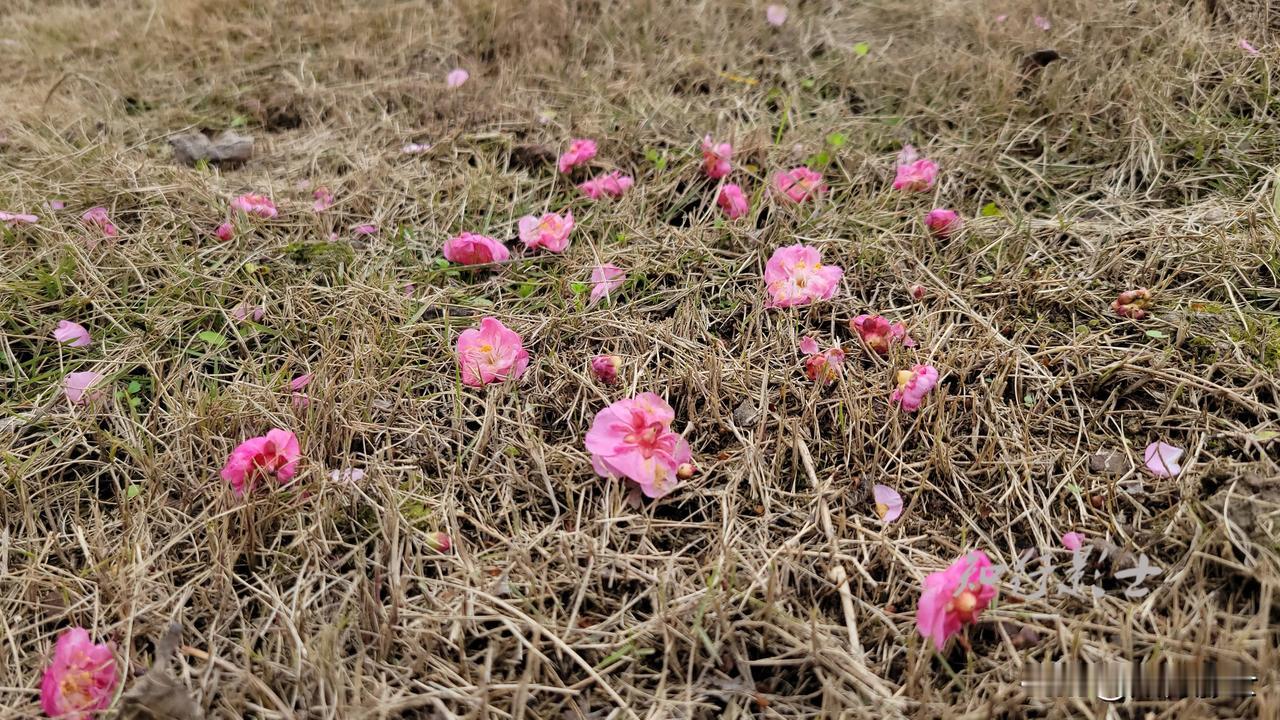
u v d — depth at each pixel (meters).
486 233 0.38
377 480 0.26
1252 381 0.27
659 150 0.43
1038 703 0.20
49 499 0.27
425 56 0.52
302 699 0.21
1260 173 0.37
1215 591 0.22
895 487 0.26
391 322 0.33
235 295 0.34
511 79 0.48
